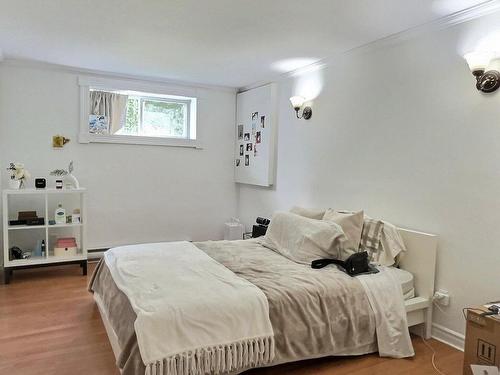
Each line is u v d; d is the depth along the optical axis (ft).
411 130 9.36
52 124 13.83
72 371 7.15
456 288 8.39
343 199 11.55
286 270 8.64
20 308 10.07
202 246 10.73
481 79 7.70
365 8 8.00
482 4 7.61
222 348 6.35
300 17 8.59
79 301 10.63
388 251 9.30
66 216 13.39
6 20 9.14
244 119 16.58
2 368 7.19
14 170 12.32
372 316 7.93
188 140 16.31
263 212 15.72
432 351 8.27
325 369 7.46
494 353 6.37
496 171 7.61
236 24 9.13
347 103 11.31
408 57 9.40
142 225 15.71
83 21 9.16
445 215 8.60
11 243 13.42
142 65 13.25
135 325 6.04
